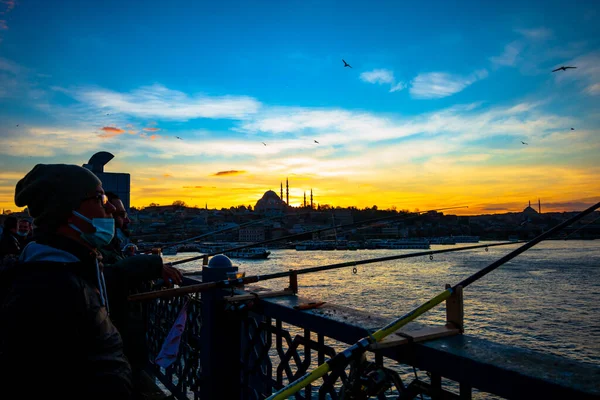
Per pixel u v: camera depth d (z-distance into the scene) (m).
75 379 1.21
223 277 3.05
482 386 1.31
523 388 1.20
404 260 107.19
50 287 1.22
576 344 27.91
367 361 1.64
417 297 45.62
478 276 1.73
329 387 1.94
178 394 3.62
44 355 1.16
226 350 2.98
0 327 1.18
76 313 1.23
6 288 1.24
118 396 1.29
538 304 42.72
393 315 35.53
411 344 1.55
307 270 2.79
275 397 1.45
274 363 12.61
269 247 174.12
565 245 196.00
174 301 3.80
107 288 2.15
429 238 185.75
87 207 1.45
